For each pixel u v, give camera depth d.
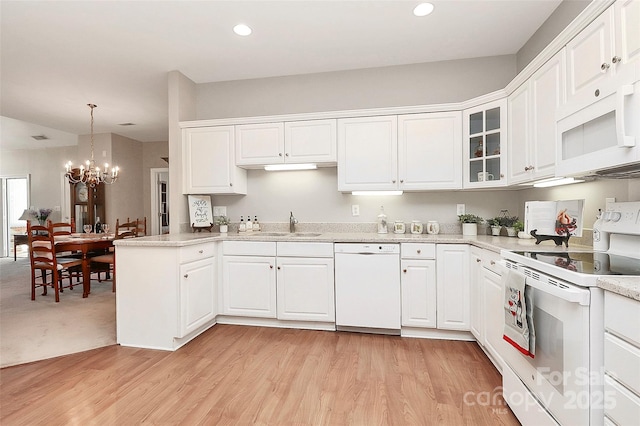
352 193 3.25
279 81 3.44
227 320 3.03
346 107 3.31
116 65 3.15
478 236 2.81
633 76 1.13
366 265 2.69
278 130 3.11
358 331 2.80
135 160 6.37
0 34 2.58
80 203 5.90
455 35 2.67
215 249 2.96
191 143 3.28
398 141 2.89
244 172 3.45
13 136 6.02
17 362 2.25
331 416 1.65
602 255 1.62
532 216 2.18
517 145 2.33
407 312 2.64
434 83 3.14
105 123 5.19
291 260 2.83
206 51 2.90
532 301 1.42
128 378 2.03
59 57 2.98
